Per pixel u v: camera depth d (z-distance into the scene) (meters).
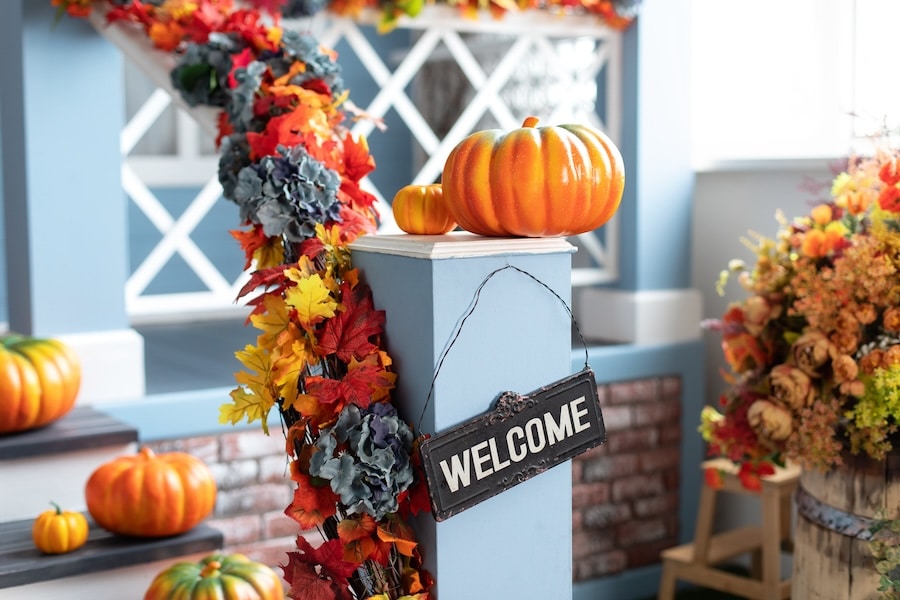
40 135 2.90
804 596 2.41
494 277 1.49
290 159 1.88
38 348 2.72
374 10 3.46
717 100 4.25
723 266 4.11
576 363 3.71
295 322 1.58
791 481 3.37
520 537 1.54
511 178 1.51
